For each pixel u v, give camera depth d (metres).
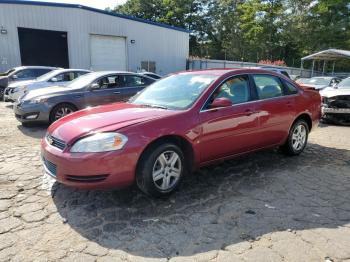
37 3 18.73
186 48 26.97
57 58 21.47
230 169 5.01
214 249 2.92
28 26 18.72
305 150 6.31
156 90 4.88
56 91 8.20
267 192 4.18
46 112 7.81
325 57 27.31
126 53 23.20
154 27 24.34
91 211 3.60
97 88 8.50
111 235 3.12
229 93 4.56
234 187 4.32
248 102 4.73
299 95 5.61
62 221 3.37
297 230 3.25
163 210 3.64
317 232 3.22
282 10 41.00
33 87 10.59
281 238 3.10
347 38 37.28
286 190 4.25
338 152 6.22
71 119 4.06
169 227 3.28
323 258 2.80
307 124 5.92
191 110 4.05
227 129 4.36
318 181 4.61
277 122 5.15
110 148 3.42
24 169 4.91
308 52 39.72
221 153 4.40
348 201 3.96
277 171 4.98
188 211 3.62
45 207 3.67
